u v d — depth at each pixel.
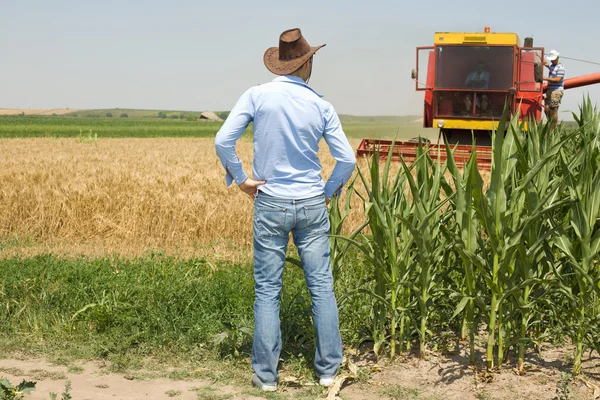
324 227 4.32
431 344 5.03
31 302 6.00
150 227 10.48
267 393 4.19
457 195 4.38
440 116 15.91
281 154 4.14
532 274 4.36
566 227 4.55
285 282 6.62
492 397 4.05
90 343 5.12
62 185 11.89
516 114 4.70
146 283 6.65
